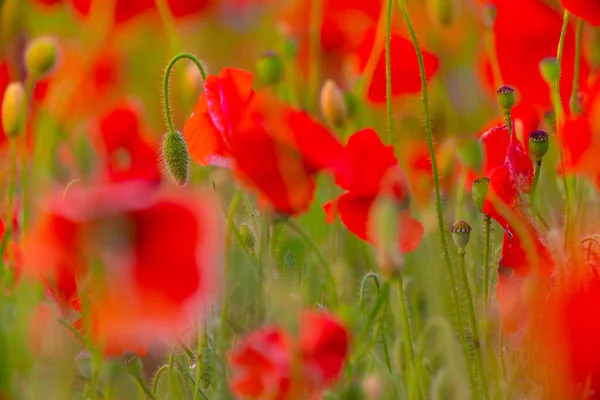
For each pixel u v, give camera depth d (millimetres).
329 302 1761
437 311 1807
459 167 1829
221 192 1830
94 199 1519
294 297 1675
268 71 1833
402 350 1726
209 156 1648
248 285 1735
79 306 1681
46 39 1794
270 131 1629
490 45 1853
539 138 1699
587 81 1819
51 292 1695
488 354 1708
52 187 1899
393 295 1794
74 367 1712
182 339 1704
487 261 1707
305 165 1634
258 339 1609
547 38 1816
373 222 1625
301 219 1884
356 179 1662
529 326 1669
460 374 1710
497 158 1714
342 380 1688
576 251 1689
